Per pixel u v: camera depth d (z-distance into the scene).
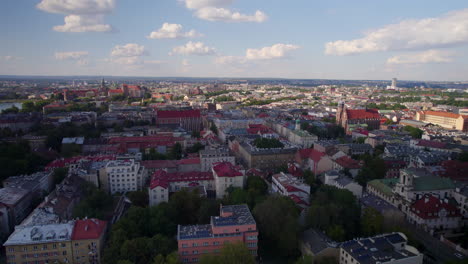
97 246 196.00
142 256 185.12
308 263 182.25
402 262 177.12
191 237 195.38
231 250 176.38
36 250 189.00
